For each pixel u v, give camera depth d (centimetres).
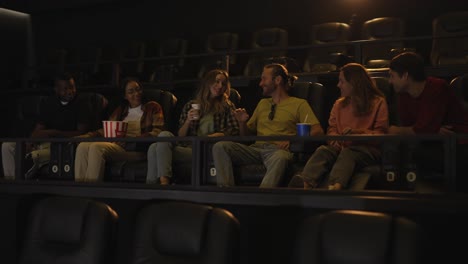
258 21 762
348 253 229
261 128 390
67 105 463
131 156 398
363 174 315
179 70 620
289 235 314
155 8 816
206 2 789
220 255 257
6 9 837
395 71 330
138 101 437
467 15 592
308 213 309
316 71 545
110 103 485
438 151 300
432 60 592
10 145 425
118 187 344
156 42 790
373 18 702
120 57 774
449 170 274
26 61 853
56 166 381
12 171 426
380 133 339
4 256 377
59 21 859
